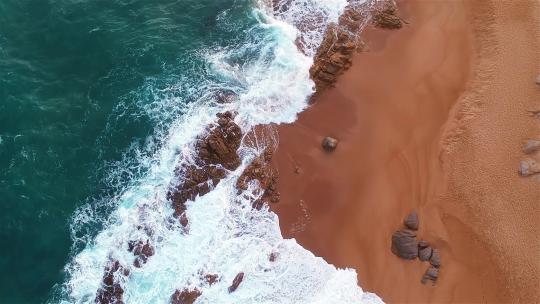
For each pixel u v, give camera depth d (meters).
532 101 33.38
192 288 28.22
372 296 28.83
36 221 29.67
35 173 30.89
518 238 29.69
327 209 31.27
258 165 32.34
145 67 35.56
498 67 35.25
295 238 30.41
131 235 29.70
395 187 31.80
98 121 33.22
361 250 30.11
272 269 29.14
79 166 31.61
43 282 28.31
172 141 32.81
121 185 31.36
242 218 30.75
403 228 30.56
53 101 33.50
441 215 30.81
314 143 33.34
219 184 31.62
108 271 28.64
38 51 35.41
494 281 29.00
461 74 35.62
